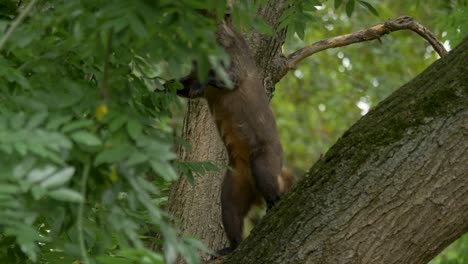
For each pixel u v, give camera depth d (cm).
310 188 793
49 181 480
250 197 1165
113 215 531
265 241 796
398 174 746
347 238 749
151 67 696
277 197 1141
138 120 548
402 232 743
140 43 548
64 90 576
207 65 530
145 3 509
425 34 1169
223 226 1111
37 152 482
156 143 509
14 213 507
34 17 591
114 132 516
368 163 763
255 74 1149
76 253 559
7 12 828
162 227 506
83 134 501
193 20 520
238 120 1141
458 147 738
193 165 806
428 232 745
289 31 852
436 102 761
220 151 1132
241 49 1133
